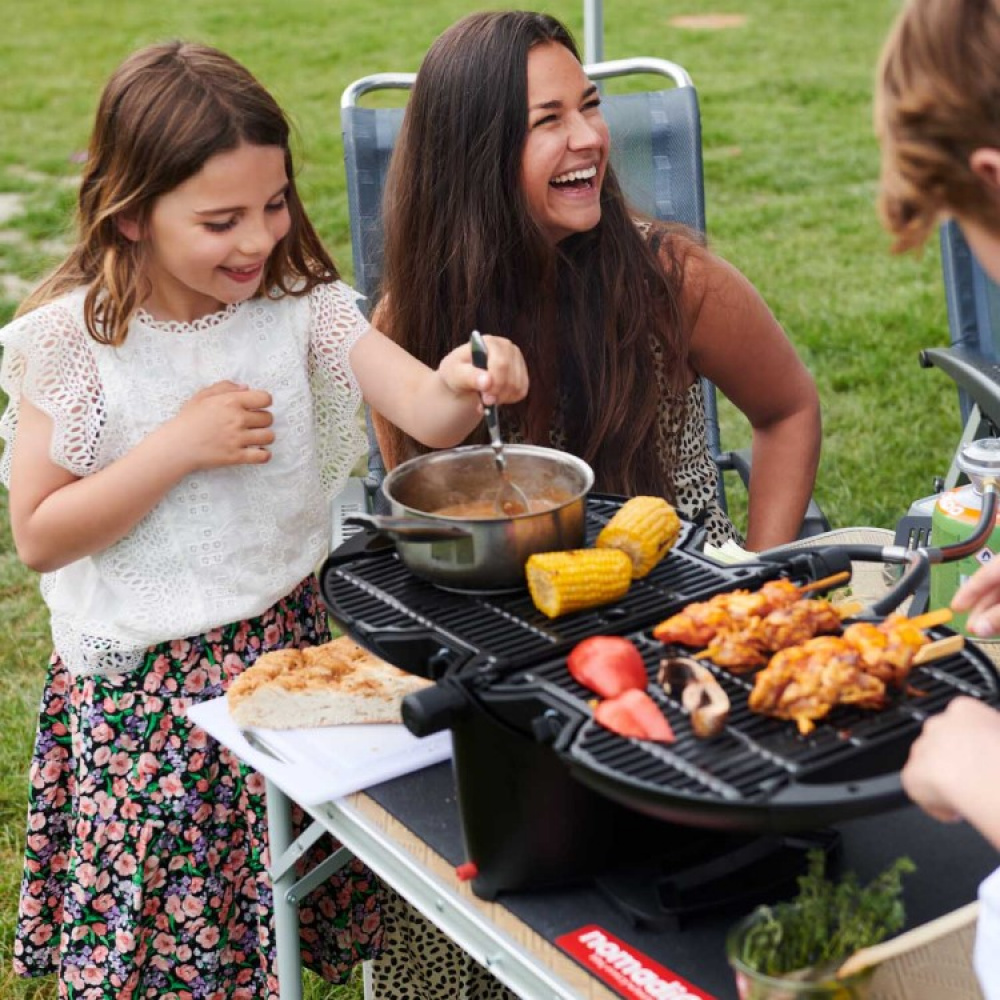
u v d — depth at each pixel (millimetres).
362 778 1493
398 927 2006
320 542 2000
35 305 1852
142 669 1893
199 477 1858
